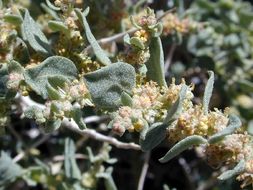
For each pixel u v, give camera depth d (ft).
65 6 0.59
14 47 0.61
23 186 1.04
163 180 1.09
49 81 0.54
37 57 0.62
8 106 0.60
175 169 1.08
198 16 1.04
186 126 0.51
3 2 0.68
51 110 0.52
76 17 0.60
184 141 0.50
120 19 0.80
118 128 0.49
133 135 0.96
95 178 0.83
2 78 0.58
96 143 0.99
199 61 1.01
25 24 0.59
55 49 0.62
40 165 0.90
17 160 0.91
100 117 0.88
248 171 0.51
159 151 1.07
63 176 0.89
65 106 0.52
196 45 1.03
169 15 0.84
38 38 0.60
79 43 0.60
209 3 1.05
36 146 1.00
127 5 0.83
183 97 0.49
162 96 0.53
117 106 0.52
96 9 0.77
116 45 0.87
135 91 0.53
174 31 0.85
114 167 1.06
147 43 0.58
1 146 1.01
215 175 0.95
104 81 0.52
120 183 1.07
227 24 1.06
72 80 0.55
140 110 0.51
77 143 0.97
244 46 1.07
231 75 1.06
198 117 0.52
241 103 1.05
